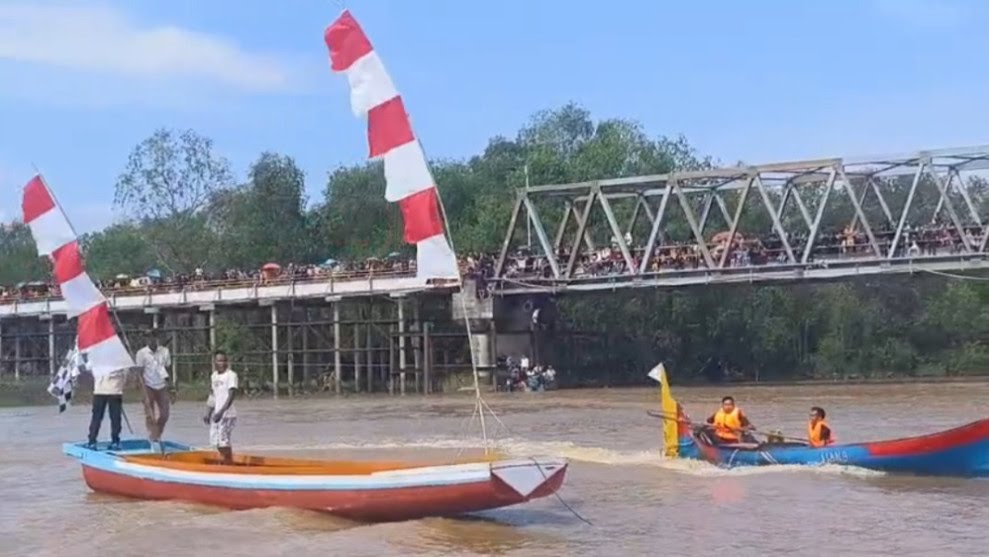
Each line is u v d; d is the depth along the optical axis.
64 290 20.41
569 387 58.78
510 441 29.00
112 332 20.61
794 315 70.62
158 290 61.25
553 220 73.00
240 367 62.41
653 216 61.91
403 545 15.26
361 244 86.62
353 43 16.84
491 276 58.38
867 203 80.06
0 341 69.38
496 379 56.09
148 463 19.17
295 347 64.06
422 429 33.97
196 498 18.44
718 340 69.06
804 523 16.50
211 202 87.88
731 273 51.06
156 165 86.19
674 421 23.70
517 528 16.44
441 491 16.17
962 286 70.19
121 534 16.17
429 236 16.56
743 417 23.30
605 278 54.09
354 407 46.28
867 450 20.92
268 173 87.44
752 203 75.69
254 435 33.41
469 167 91.56
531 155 78.75
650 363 68.75
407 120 16.75
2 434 36.06
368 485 16.59
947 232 48.56
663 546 15.15
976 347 69.50
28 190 20.27
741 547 14.98
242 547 15.23
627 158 75.44
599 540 15.59
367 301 58.75
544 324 59.41
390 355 57.28
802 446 21.70
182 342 65.50
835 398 43.03
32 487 22.30
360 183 89.62
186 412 45.84
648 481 20.88
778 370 70.56
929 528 15.95
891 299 72.56
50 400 56.38
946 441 19.92
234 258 83.56
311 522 16.73
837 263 49.16
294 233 86.12
